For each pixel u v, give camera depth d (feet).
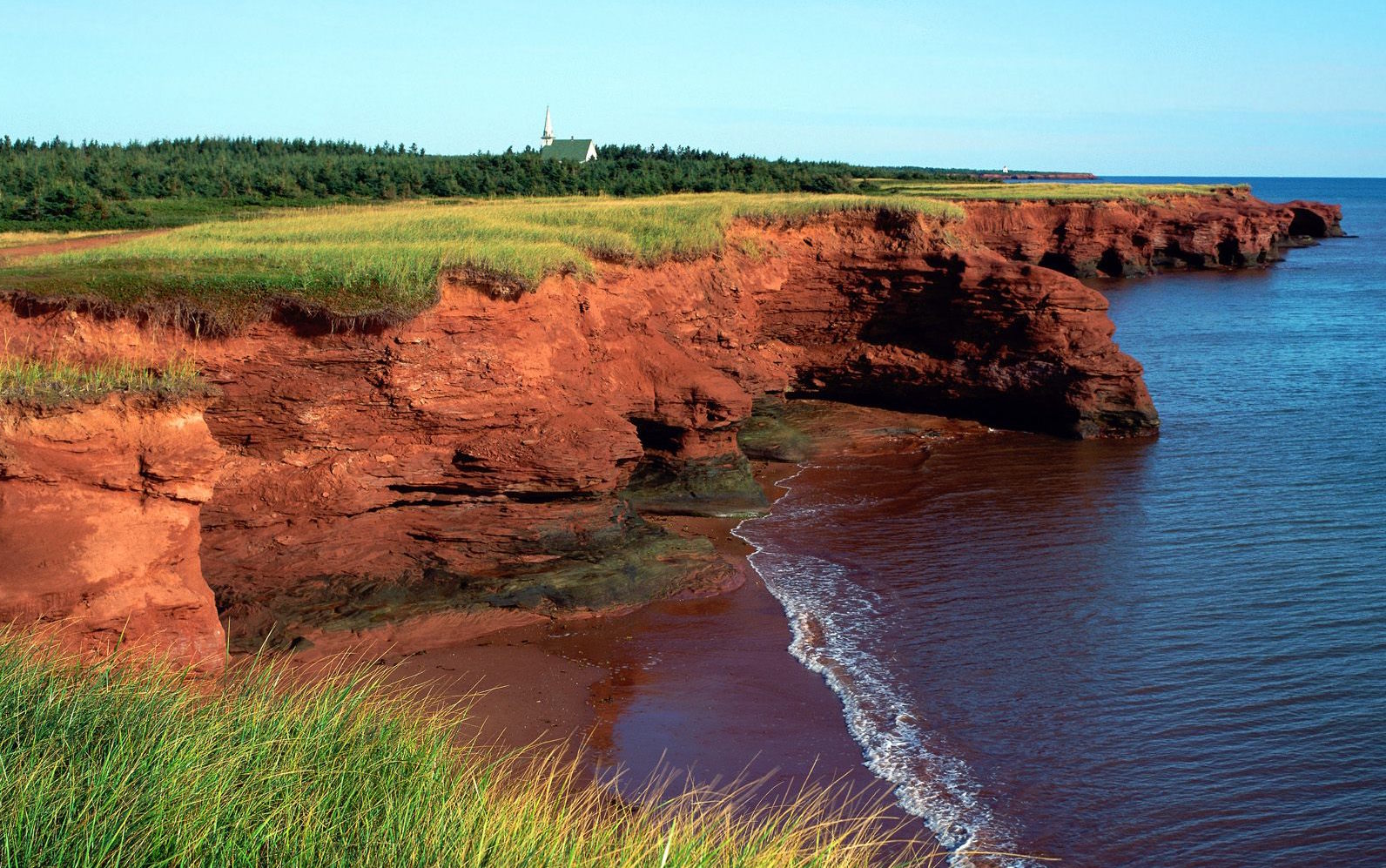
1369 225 502.79
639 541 68.49
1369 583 64.08
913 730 47.75
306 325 59.11
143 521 40.40
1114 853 38.24
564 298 73.92
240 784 23.58
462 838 22.26
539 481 65.00
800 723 48.55
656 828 25.72
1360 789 41.96
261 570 57.98
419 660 54.13
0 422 38.06
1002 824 40.11
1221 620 59.11
